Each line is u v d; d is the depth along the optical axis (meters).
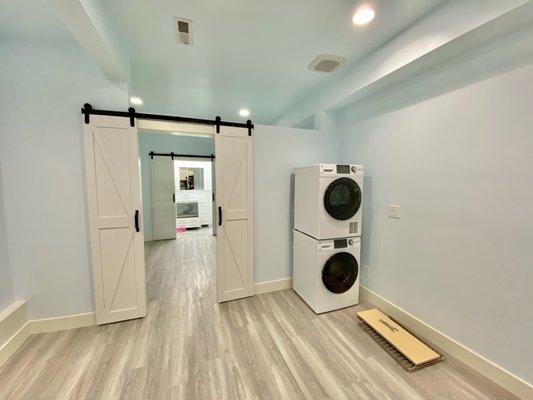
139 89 2.99
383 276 2.43
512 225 1.44
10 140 1.90
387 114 2.34
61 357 1.77
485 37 1.48
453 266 1.77
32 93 1.93
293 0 1.53
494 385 1.53
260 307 2.52
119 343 1.94
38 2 1.50
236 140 2.57
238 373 1.64
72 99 2.01
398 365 1.71
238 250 2.66
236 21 1.73
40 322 2.05
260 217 2.80
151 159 5.39
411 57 1.79
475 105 1.61
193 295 2.79
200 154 5.83
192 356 1.80
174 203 5.64
